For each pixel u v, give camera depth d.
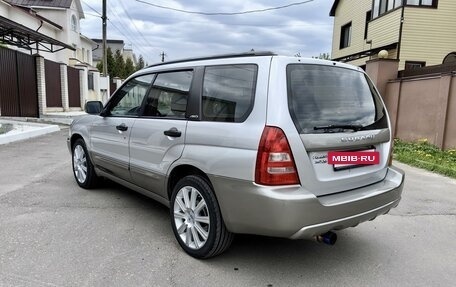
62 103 19.75
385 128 3.49
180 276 2.95
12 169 6.43
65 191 5.15
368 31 16.69
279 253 3.44
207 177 3.07
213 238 3.07
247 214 2.77
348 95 3.21
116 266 3.07
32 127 11.94
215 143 2.98
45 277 2.85
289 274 3.06
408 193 5.72
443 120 9.45
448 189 6.04
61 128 13.34
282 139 2.65
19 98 14.88
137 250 3.38
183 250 3.39
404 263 3.33
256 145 2.69
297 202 2.61
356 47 19.17
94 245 3.44
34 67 15.96
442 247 3.71
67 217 4.12
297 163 2.69
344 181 3.00
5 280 2.79
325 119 2.93
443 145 9.50
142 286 2.78
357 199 2.92
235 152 2.81
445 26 14.09
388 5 15.30
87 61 35.84
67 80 20.23
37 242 3.46
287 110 2.73
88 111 4.85
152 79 4.00
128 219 4.13
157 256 3.28
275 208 2.61
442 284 2.97
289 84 2.82
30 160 7.28
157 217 4.22
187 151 3.22
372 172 3.30
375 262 3.33
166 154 3.50
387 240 3.85
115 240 3.57
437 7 14.00
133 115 4.17
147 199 4.88
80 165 5.31
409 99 11.03
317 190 2.81
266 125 2.70
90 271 2.97
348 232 4.05
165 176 3.54
